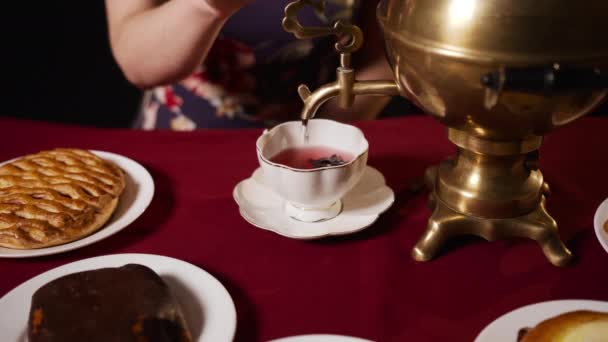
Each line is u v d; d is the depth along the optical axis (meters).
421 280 0.58
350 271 0.59
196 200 0.70
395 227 0.65
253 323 0.54
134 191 0.69
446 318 0.54
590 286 0.57
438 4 0.49
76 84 2.39
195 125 1.09
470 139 0.58
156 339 0.47
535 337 0.47
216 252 0.62
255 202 0.67
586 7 0.47
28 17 2.65
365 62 1.06
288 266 0.60
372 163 0.75
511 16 0.47
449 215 0.61
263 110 1.09
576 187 0.69
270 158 0.66
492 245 0.62
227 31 1.01
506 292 0.56
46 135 0.82
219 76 1.05
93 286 0.50
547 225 0.60
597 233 0.57
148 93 1.13
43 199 0.64
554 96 0.49
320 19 1.03
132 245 0.63
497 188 0.60
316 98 0.60
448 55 0.48
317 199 0.62
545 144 0.77
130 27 0.94
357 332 0.53
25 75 2.39
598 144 0.77
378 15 0.57
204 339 0.50
